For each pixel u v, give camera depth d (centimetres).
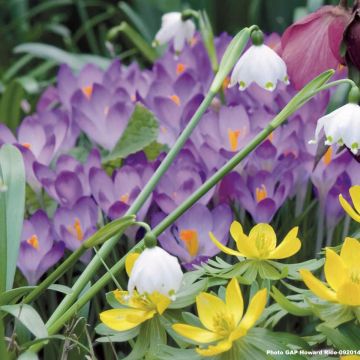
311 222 83
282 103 85
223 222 75
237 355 63
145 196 70
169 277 63
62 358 67
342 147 72
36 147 85
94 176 78
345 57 70
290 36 75
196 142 84
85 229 77
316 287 63
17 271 77
